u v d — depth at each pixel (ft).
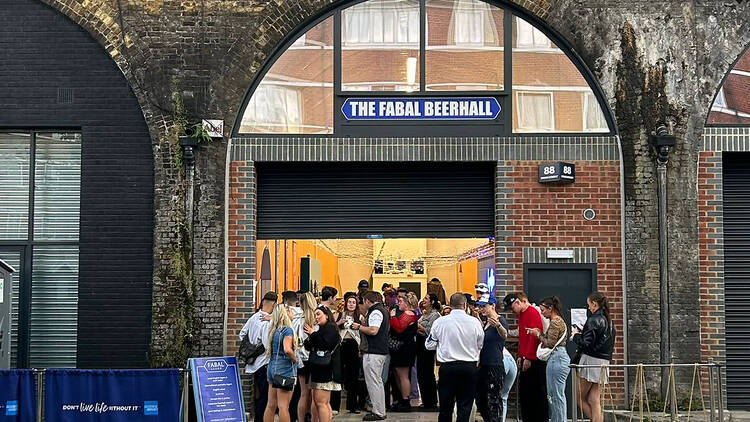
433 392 50.47
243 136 49.47
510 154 49.34
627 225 48.62
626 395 47.80
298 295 44.68
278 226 50.31
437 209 50.42
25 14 49.85
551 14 49.65
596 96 49.83
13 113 49.62
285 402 39.70
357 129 49.73
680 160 48.70
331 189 50.55
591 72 49.60
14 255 50.03
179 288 48.29
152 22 49.52
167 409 38.68
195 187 48.85
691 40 49.21
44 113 49.55
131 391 38.81
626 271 48.57
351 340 50.06
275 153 49.34
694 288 48.11
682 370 47.65
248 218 49.08
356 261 63.21
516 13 50.29
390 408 50.31
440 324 40.45
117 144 49.37
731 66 49.39
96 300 48.83
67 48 49.70
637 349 48.01
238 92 49.32
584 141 49.29
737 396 48.60
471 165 50.52
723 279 48.55
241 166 49.26
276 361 39.60
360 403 51.60
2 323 44.93
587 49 49.47
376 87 49.93
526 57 50.08
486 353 41.93
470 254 57.36
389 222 50.29
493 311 42.19
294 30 49.93
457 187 50.55
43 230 50.08
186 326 48.06
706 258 48.62
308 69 49.98
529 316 42.57
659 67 49.11
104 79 49.60
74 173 50.24
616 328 48.52
